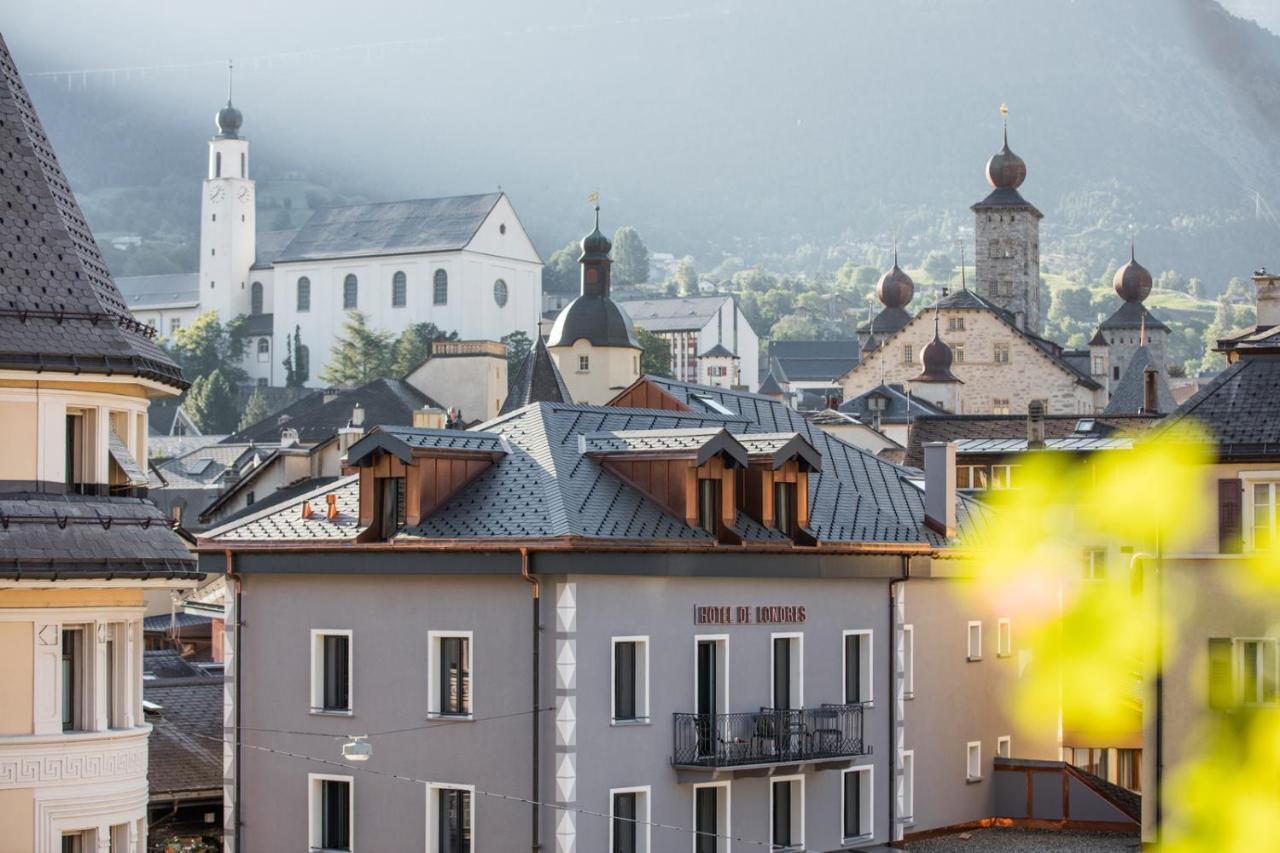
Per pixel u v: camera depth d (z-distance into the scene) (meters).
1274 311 85.12
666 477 61.84
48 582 41.22
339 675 62.88
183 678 73.94
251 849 63.78
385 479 61.84
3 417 41.94
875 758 70.75
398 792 60.91
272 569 63.47
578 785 57.91
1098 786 81.19
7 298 42.09
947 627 77.69
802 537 66.94
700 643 63.00
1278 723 28.88
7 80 45.06
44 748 41.91
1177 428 58.66
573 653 57.84
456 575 60.12
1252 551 59.69
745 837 63.66
